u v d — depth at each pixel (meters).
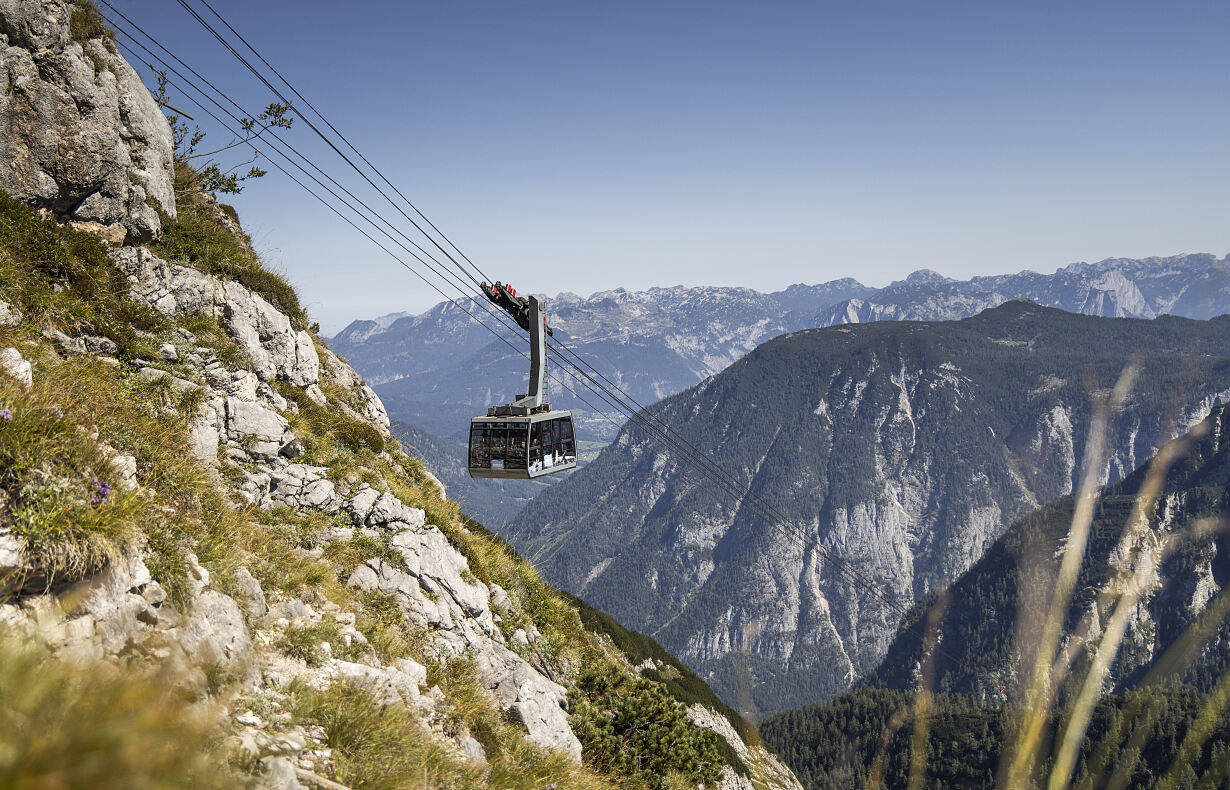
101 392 13.62
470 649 16.06
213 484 14.42
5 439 8.75
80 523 8.68
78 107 18.61
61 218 18.66
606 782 15.86
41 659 4.91
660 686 20.25
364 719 10.12
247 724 8.77
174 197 23.02
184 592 9.77
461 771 10.90
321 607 13.43
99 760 3.25
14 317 14.91
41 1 18.00
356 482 18.08
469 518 25.58
